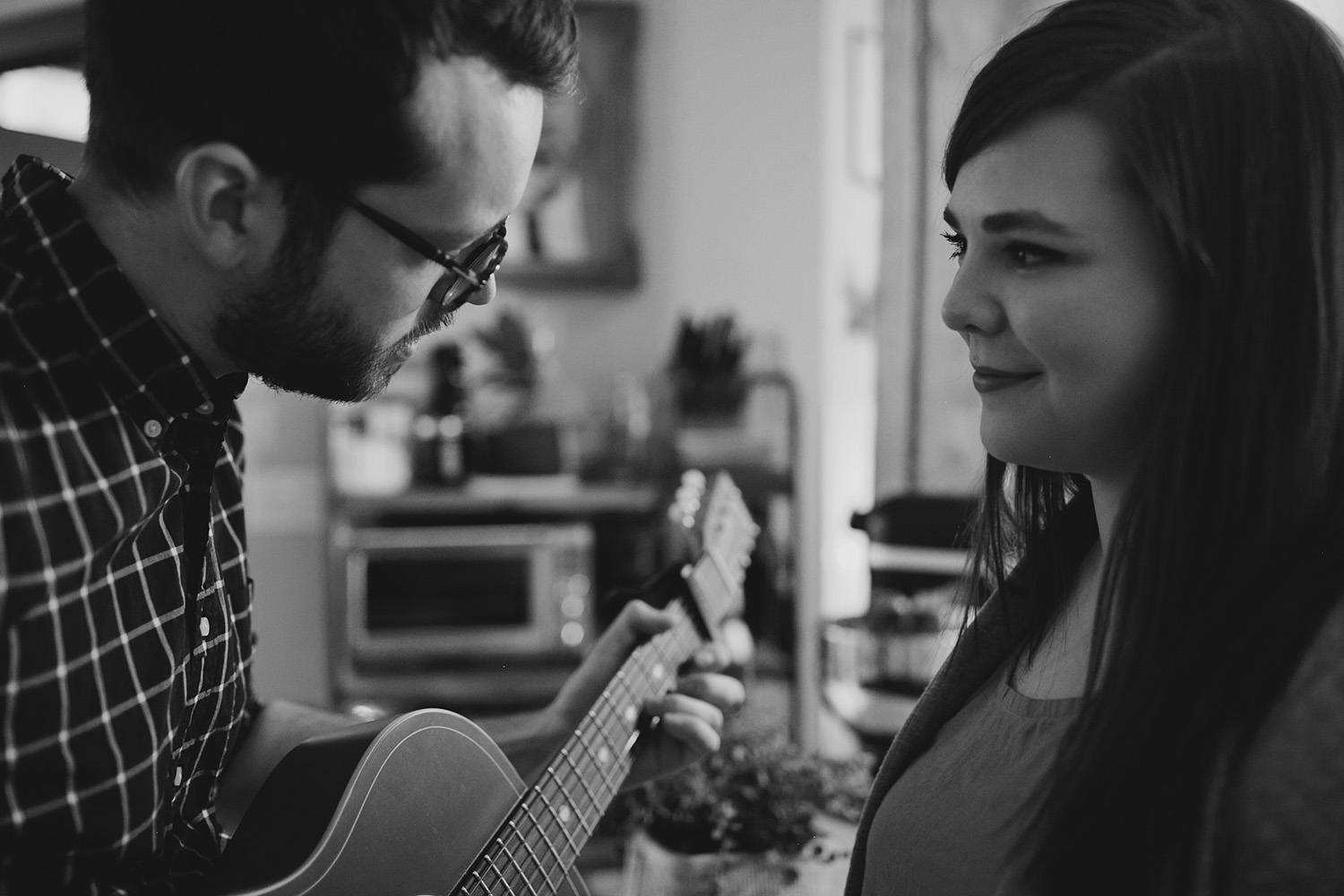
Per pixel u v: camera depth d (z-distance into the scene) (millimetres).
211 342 953
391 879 1059
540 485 3756
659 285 3992
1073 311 704
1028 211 711
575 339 4012
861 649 2654
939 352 3467
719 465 3680
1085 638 837
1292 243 673
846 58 4059
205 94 854
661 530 3750
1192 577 689
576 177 3896
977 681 943
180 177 866
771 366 3977
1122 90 690
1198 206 673
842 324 4109
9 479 834
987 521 960
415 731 1098
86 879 898
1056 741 783
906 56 3463
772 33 3926
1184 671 677
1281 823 626
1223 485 682
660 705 1311
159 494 923
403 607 3570
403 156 878
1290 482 669
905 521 2486
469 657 3650
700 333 3676
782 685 3686
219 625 1055
